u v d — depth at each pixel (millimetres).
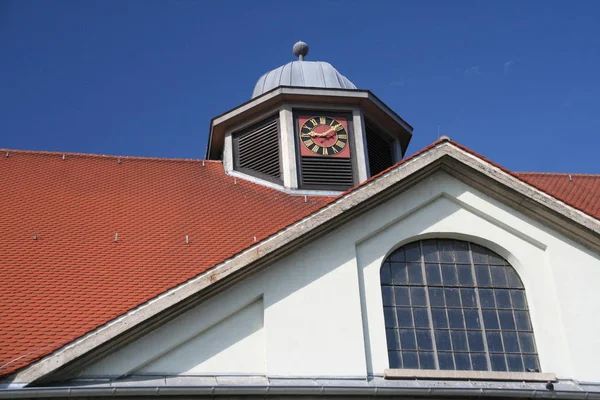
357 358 16469
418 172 18406
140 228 20688
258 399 15586
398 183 18234
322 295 17000
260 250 16875
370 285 17453
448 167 18719
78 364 15289
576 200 23797
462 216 18531
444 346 17203
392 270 17922
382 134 27250
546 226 18484
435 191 18594
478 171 18562
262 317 16672
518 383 16656
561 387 16719
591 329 17438
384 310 17422
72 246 19609
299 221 17359
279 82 27453
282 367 16156
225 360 16156
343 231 17750
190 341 16188
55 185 23156
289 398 15680
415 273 17969
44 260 18844
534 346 17422
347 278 17250
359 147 25891
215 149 27234
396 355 16969
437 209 18516
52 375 15023
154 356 15836
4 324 16250
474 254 18359
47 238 19969
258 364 16219
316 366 16281
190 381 15758
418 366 16938
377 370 16562
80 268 18547
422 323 17406
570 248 18297
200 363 16031
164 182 24078
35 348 15602
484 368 17078
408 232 18172
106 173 24312
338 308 16922
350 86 27703
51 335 16031
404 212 18250
